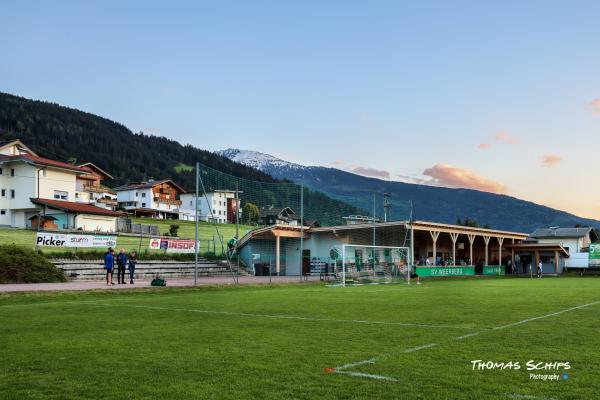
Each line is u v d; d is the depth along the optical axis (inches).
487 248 2536.9
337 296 873.5
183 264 1616.6
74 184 2327.8
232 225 3088.1
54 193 2224.4
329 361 311.0
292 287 1211.9
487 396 236.8
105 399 234.7
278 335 414.0
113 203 3479.3
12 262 1099.9
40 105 7529.5
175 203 4215.1
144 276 1381.6
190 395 239.5
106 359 318.7
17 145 2687.0
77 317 544.1
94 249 1498.5
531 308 641.6
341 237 1887.3
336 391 244.8
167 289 979.9
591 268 2480.3
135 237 2085.4
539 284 1397.6
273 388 250.7
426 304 703.1
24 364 305.3
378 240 1993.1
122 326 470.9
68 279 1172.5
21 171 2161.7
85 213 2064.5
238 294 926.4
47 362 310.5
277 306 673.6
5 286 951.0
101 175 3361.2
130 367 296.5
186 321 509.4
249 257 1847.9
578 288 1153.4
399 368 292.2
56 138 6599.4
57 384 260.1
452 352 338.6
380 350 346.6
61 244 1256.2
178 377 273.1
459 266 2046.0
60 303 720.3
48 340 391.2
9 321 508.4
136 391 246.8
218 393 242.5
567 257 2509.8
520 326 465.1
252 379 268.1
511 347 357.1
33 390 249.6
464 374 277.9
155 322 501.0
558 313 579.5
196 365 301.0
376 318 531.5
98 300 776.9
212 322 500.7
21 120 6643.7
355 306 671.8
